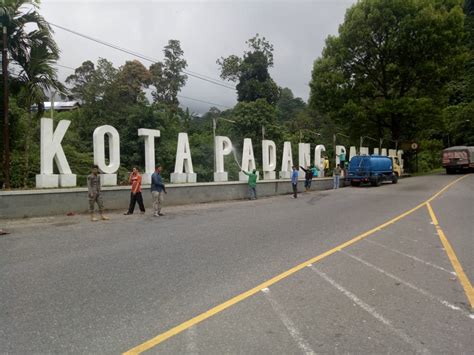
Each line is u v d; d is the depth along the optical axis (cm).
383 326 423
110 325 423
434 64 3662
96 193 1202
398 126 4134
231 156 3528
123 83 4156
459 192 2139
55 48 1433
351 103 3822
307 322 431
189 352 362
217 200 1877
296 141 4384
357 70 4091
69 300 498
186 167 1798
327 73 3997
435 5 3728
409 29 3609
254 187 1989
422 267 661
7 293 523
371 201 1784
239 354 359
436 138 6481
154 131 1642
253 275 609
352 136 4372
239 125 4134
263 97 4859
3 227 1049
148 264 674
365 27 3762
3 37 1277
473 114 5831
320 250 784
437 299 507
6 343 381
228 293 525
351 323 430
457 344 382
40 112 1439
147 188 1567
